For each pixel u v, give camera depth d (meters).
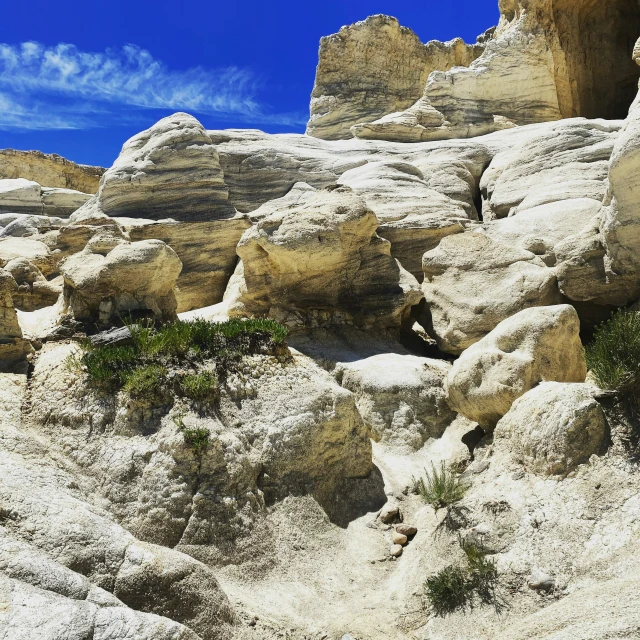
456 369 11.69
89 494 9.46
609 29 29.30
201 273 19.39
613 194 13.88
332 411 11.12
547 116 27.22
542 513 8.74
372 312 15.45
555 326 11.38
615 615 6.69
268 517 9.89
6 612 6.21
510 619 7.81
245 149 23.06
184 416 10.10
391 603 8.78
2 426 9.83
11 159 36.25
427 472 11.35
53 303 17.83
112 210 21.28
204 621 7.70
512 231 17.47
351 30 37.38
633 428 9.08
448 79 27.44
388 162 21.66
